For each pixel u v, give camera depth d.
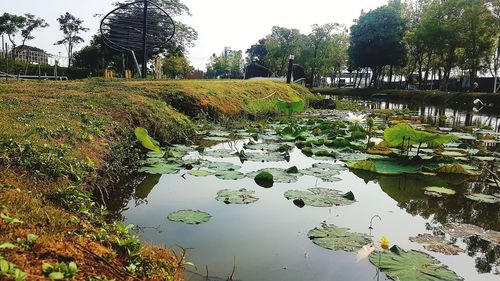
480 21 27.42
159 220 3.83
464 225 3.91
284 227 3.73
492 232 3.73
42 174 3.37
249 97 13.87
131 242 2.59
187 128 8.78
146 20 16.75
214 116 10.76
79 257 2.15
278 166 6.35
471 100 26.41
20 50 39.72
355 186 5.30
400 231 3.77
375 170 6.01
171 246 3.21
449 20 29.72
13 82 9.59
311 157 7.11
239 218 3.94
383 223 3.97
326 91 51.25
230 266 2.89
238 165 6.07
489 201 4.71
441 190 5.07
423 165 6.41
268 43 57.62
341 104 22.58
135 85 10.66
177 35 38.78
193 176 5.52
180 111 9.95
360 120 8.02
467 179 5.92
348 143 8.06
